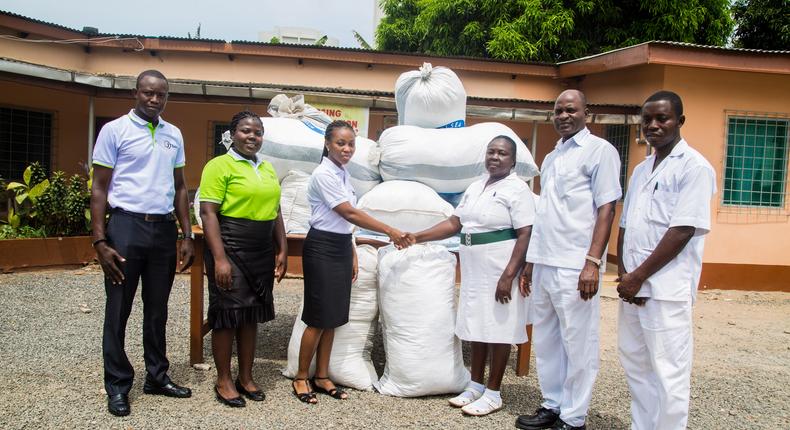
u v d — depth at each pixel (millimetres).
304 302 3486
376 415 3312
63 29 9320
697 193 2611
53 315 5211
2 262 6816
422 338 3584
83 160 9805
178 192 3508
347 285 3494
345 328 3744
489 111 8023
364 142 4473
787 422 3516
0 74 7234
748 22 12648
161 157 3270
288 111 4945
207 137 9969
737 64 7656
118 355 3203
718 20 11633
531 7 11305
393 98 8430
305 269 3455
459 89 4539
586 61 9141
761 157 8109
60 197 7402
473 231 3365
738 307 7070
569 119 3107
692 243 2709
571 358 3109
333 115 8398
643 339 2855
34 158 9320
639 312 2791
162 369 3432
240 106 9992
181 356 4227
